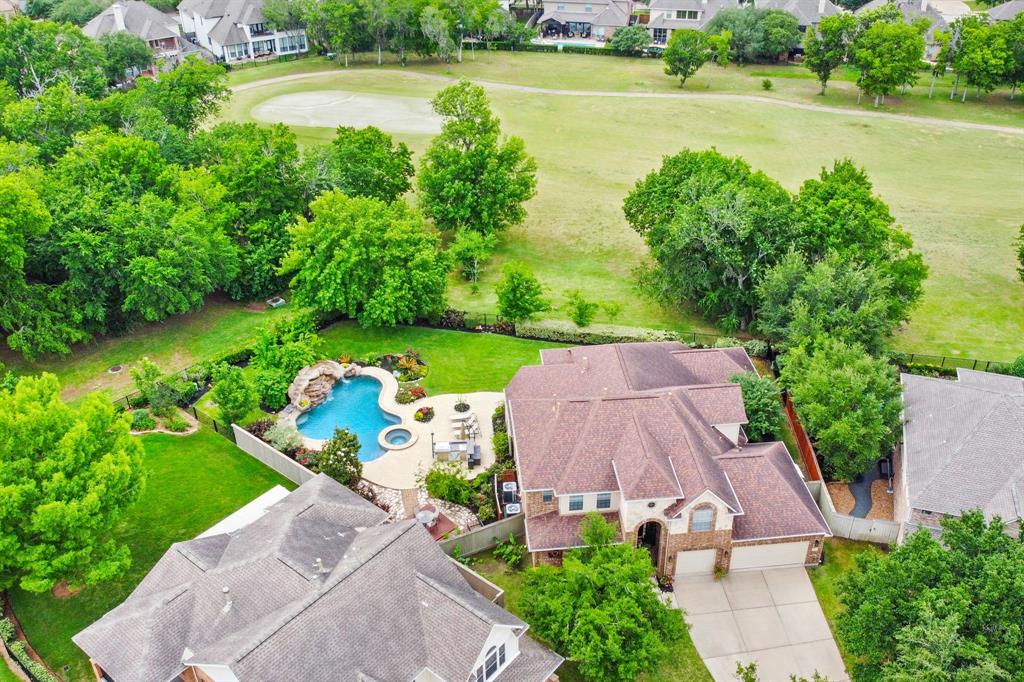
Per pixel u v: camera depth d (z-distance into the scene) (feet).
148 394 177.27
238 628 111.04
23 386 133.49
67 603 133.08
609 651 111.55
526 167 262.06
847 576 119.96
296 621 106.42
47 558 121.19
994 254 262.26
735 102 418.10
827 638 129.80
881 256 205.67
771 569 142.20
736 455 145.59
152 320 211.20
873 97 421.59
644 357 168.76
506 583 138.92
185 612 115.14
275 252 233.76
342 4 476.13
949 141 362.74
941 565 108.78
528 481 140.67
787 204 210.79
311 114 393.91
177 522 151.12
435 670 107.96
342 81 452.35
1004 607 101.40
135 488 133.69
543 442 147.43
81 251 195.31
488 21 508.94
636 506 132.98
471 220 258.37
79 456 127.85
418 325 221.87
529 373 168.55
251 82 450.71
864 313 180.75
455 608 111.86
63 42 337.11
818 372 160.76
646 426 143.43
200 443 173.06
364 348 210.18
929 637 99.71
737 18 483.92
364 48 511.81
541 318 224.53
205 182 224.53
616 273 256.11
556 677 122.42
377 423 181.68
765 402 163.73
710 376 170.30
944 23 483.10
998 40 394.52
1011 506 133.28
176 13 568.82
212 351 210.79
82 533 122.21
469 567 142.20
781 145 358.64
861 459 154.71
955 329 221.05
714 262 210.59
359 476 158.61
